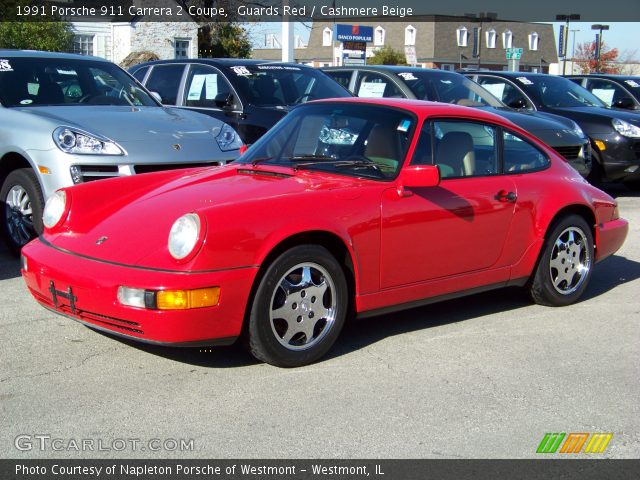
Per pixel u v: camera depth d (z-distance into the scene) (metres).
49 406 3.77
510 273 5.28
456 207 4.83
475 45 57.38
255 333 4.09
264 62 9.46
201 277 3.81
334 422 3.67
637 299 5.98
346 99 5.30
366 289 4.50
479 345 4.81
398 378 4.23
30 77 7.27
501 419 3.77
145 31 27.75
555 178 5.52
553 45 62.75
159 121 6.93
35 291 4.38
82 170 6.23
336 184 4.48
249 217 3.98
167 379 4.13
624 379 4.32
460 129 5.08
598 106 11.89
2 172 6.79
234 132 7.25
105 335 4.79
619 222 6.03
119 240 4.16
